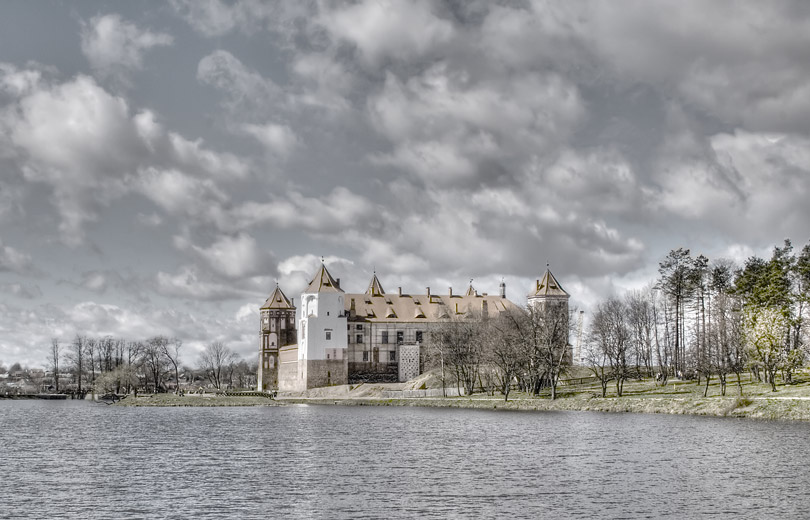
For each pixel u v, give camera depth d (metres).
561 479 62.75
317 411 158.62
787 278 150.38
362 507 52.91
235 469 69.88
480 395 173.62
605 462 71.44
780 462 69.44
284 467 70.81
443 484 60.97
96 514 51.59
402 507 52.81
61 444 93.06
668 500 54.06
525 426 108.94
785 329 134.88
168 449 86.19
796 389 127.62
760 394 127.56
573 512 50.78
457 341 181.88
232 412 160.12
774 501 53.41
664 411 130.25
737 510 50.91
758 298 143.50
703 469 66.25
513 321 161.62
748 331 135.62
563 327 159.75
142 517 50.62
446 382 195.25
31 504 54.78
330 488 59.69
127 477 65.88
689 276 172.88
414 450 82.25
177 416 148.50
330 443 90.19
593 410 140.50
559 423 113.19
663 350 181.50
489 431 102.25
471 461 73.31
